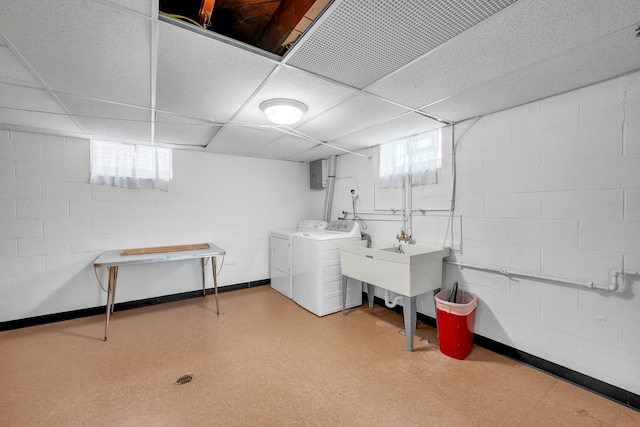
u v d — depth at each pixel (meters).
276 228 4.36
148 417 1.61
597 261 1.79
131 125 2.60
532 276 2.07
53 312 2.93
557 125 1.95
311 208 4.72
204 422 1.58
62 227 2.96
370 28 1.23
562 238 1.94
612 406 1.69
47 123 2.53
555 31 1.25
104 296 3.17
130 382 1.92
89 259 3.09
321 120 2.48
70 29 1.22
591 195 1.81
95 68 1.56
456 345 2.21
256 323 2.90
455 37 1.29
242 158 4.05
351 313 3.18
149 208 3.41
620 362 1.72
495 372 2.04
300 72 1.62
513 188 2.19
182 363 2.16
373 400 1.75
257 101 2.04
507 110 2.22
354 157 3.78
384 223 3.35
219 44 1.34
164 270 3.52
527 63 1.54
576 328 1.89
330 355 2.28
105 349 2.36
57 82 1.73
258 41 1.80
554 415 1.63
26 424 1.55
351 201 3.84
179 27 1.22
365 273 2.73
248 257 4.12
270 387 1.88
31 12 1.11
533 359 2.11
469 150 2.48
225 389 1.85
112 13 1.13
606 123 1.75
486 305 2.39
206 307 3.35
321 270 3.07
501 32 1.26
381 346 2.43
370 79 1.71
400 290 2.38
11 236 2.76
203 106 2.13
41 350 2.34
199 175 3.73
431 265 2.47
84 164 3.06
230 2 1.53
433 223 2.80
